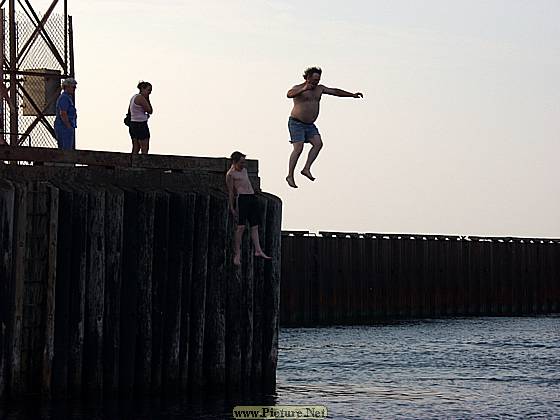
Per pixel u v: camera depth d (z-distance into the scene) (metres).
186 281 29.44
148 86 32.94
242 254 30.48
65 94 32.16
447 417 30.19
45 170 29.03
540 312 83.31
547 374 40.84
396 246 74.31
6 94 39.59
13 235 27.22
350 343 53.59
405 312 74.69
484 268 79.88
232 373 30.28
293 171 29.31
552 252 84.50
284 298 66.94
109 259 28.38
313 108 29.20
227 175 29.72
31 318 27.61
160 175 30.31
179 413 27.55
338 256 70.25
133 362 28.62
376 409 30.95
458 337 58.75
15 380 27.25
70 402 27.77
